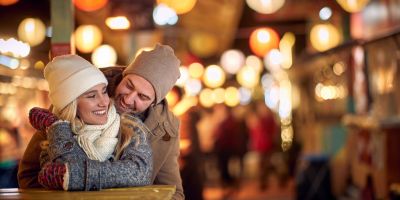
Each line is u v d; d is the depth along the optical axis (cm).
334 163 1198
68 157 307
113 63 924
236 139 1811
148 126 359
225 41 2236
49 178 302
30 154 352
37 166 352
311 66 1730
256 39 1294
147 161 324
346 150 1176
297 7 1572
